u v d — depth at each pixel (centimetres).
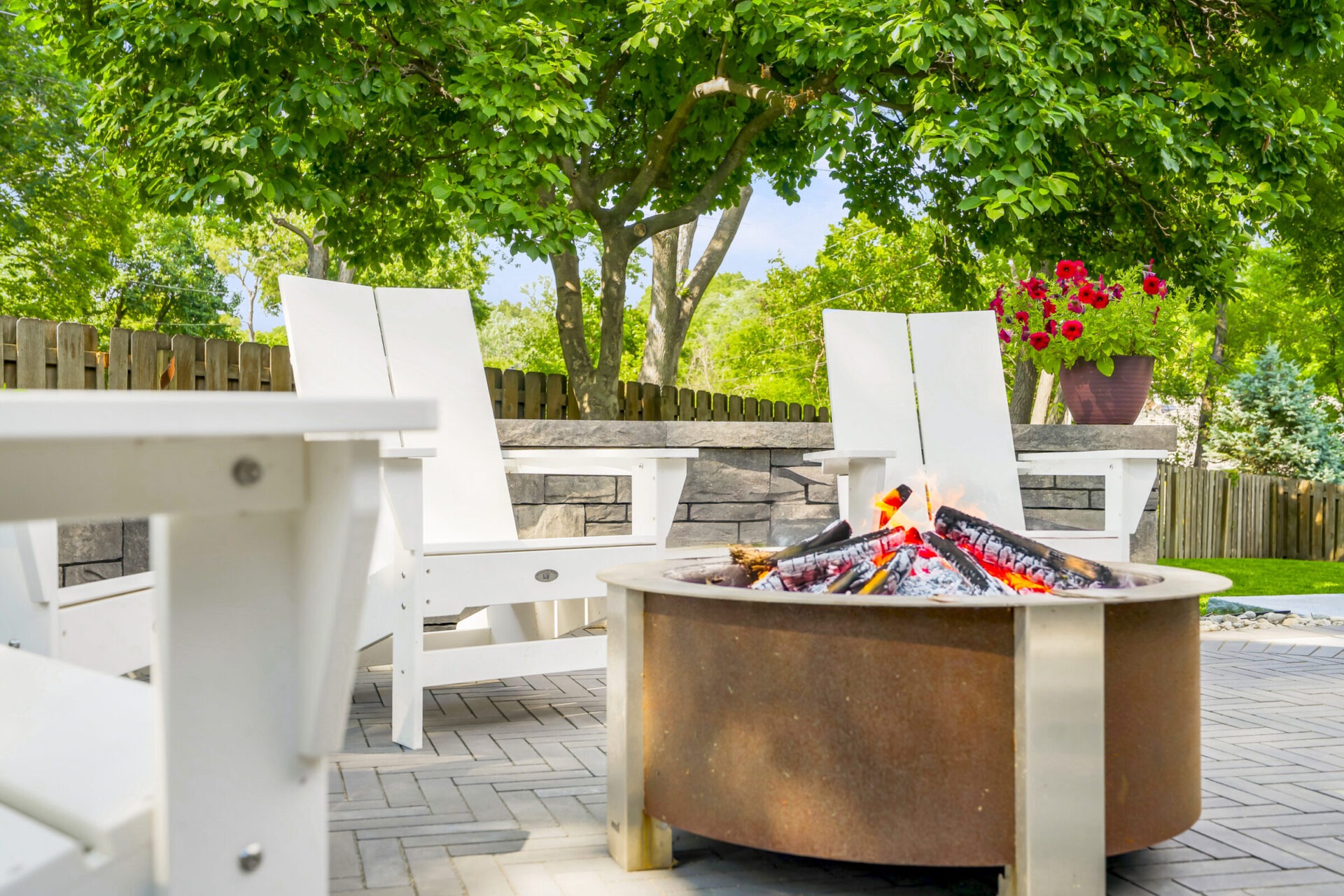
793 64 574
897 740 154
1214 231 595
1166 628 165
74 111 1416
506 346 3159
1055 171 588
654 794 177
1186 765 168
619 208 602
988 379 392
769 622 162
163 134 483
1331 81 898
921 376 394
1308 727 290
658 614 178
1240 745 270
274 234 2192
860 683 156
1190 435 1745
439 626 409
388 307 347
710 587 168
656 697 178
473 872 177
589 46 586
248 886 60
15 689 81
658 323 922
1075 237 645
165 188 510
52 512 50
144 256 2402
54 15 563
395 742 269
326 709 60
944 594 184
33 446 50
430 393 339
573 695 336
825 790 157
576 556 293
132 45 512
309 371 316
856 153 660
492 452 343
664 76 620
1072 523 457
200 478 56
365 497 57
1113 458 352
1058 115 461
